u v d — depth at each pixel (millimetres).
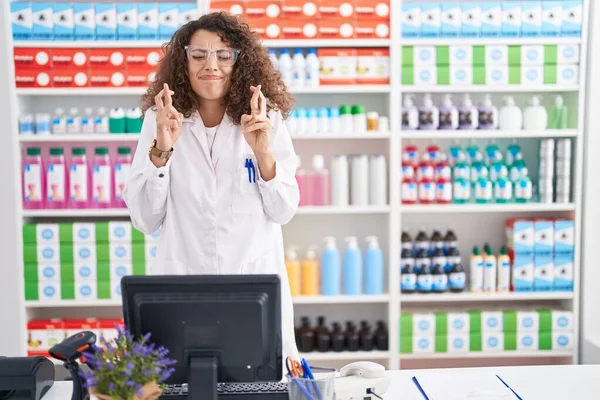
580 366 1841
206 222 1961
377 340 3412
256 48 1989
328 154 3553
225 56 1831
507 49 3293
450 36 3291
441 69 3285
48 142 3469
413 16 3260
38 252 3246
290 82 3250
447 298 3357
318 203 3348
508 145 3525
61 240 3248
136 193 1885
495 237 3631
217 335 1340
